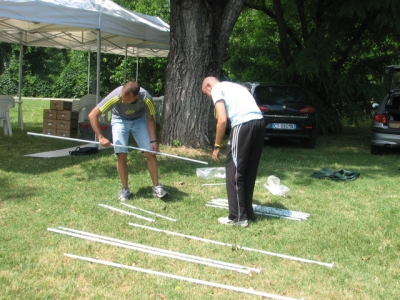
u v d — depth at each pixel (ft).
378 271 12.85
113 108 18.25
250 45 50.03
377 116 32.60
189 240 14.67
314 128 34.32
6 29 36.24
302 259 13.37
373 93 43.45
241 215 16.02
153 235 14.98
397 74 33.47
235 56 49.67
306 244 14.67
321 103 43.70
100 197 18.86
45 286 11.28
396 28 38.01
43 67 111.75
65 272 12.03
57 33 40.22
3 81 106.63
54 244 13.87
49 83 106.42
